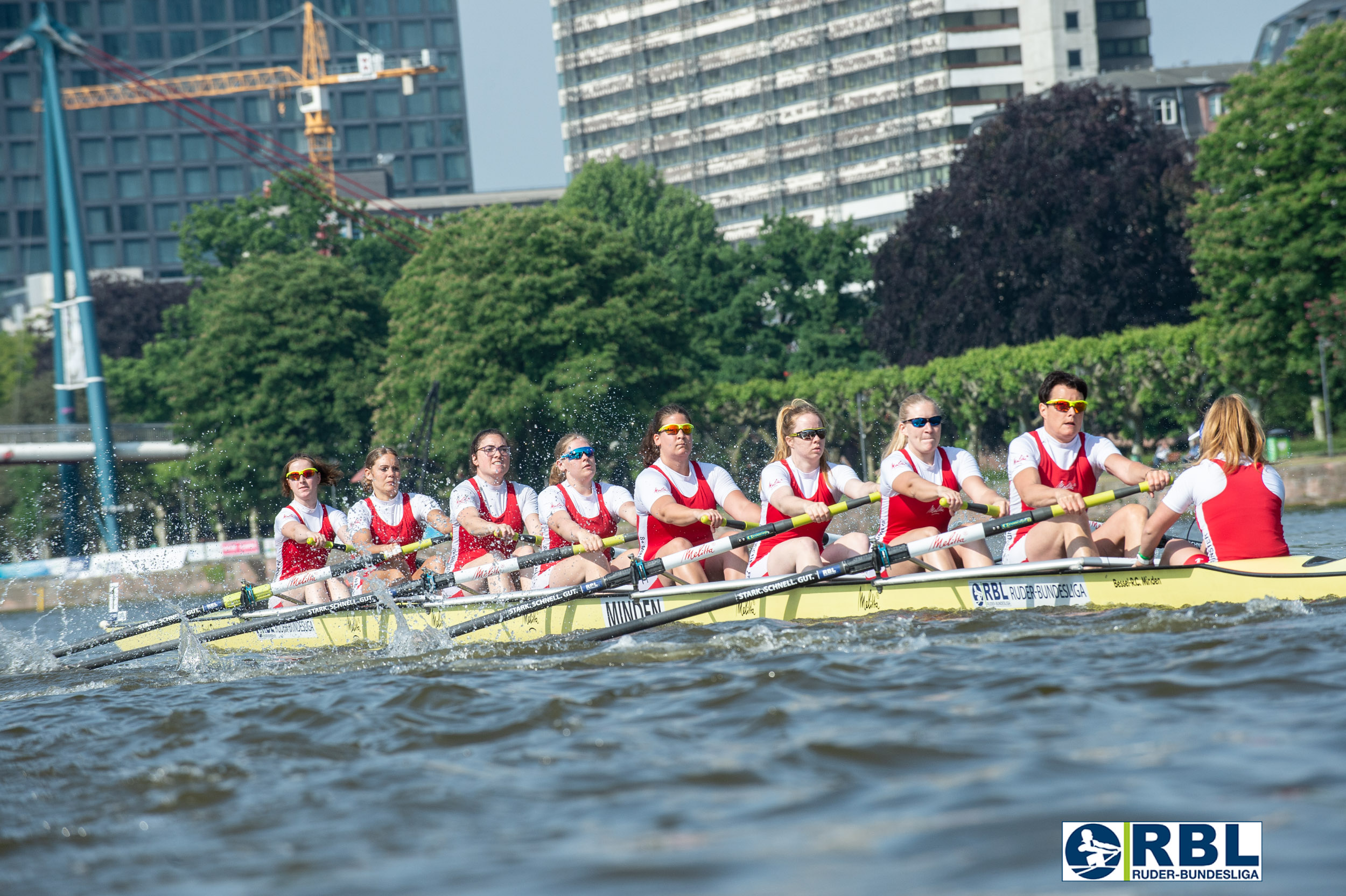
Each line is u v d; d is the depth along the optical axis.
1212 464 20.80
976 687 14.50
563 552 24.75
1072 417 22.19
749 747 12.22
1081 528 22.44
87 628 50.44
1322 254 99.25
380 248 177.12
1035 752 11.16
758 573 24.27
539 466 113.44
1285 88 100.88
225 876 9.32
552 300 114.69
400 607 26.69
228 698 18.38
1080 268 135.25
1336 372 103.81
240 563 99.00
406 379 118.31
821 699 14.41
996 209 139.75
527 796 10.98
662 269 172.12
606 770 11.74
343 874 9.09
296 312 124.56
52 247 114.06
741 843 9.09
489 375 111.31
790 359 174.62
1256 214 101.88
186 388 124.19
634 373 115.31
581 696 15.81
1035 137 142.00
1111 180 135.25
